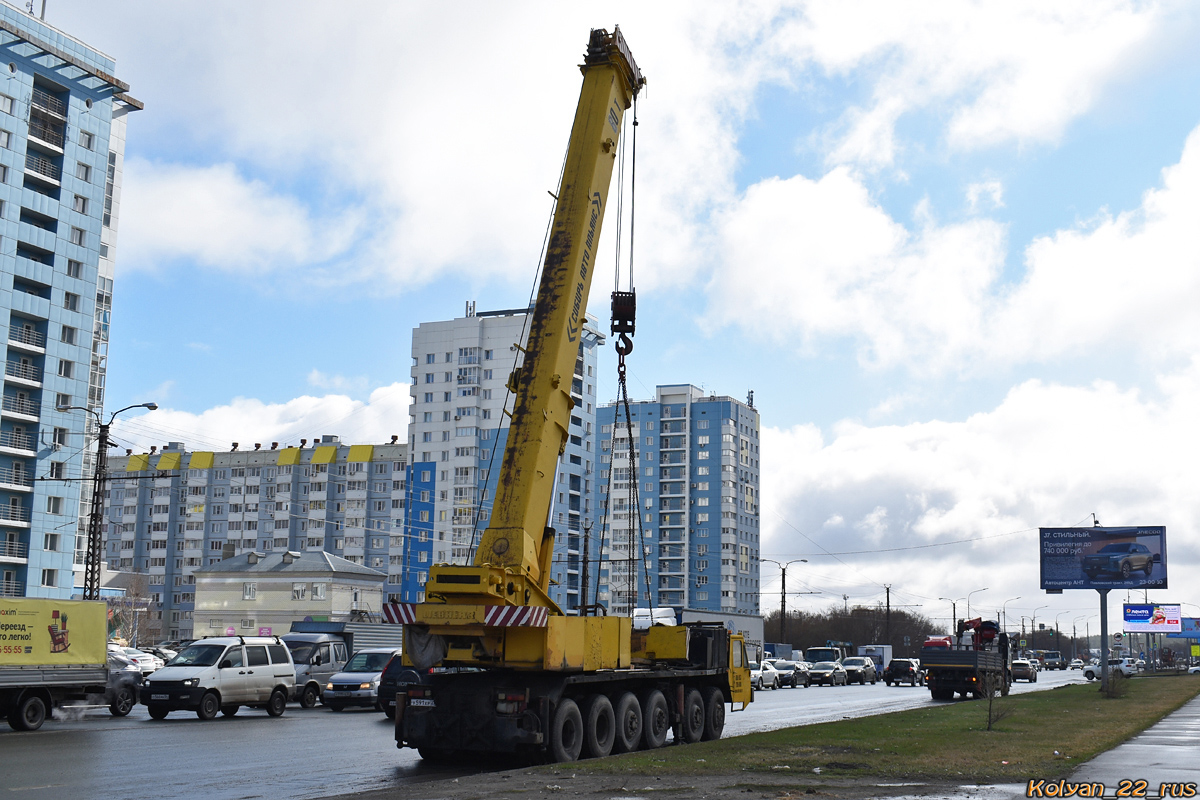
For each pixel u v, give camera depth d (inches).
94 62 3097.9
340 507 5275.6
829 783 506.0
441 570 642.2
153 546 5506.9
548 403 673.0
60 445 2901.1
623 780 514.9
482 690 655.8
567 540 4707.2
